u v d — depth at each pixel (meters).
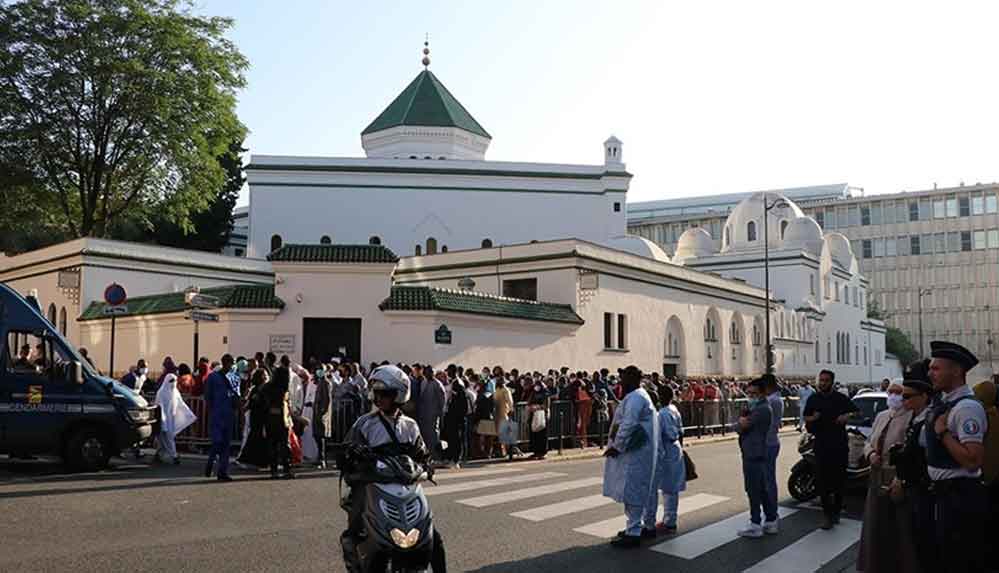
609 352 33.69
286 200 51.84
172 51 37.22
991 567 7.59
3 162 35.09
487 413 18.64
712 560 8.82
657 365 38.59
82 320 30.94
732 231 69.56
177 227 53.22
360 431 6.52
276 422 14.00
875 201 107.25
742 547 9.52
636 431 9.38
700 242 72.44
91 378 14.39
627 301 35.91
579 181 55.59
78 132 36.78
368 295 23.44
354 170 52.47
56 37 34.88
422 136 58.44
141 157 38.44
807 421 11.30
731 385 34.53
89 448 14.15
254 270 38.88
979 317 99.94
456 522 10.33
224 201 56.94
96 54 35.09
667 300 40.16
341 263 23.20
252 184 51.72
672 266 41.03
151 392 20.83
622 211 55.53
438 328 23.89
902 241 105.31
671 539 9.85
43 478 13.26
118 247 33.06
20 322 13.96
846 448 11.05
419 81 61.66
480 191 54.09
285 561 8.06
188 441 18.22
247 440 14.73
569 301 31.45
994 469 7.53
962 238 101.69
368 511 6.11
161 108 36.50
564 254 31.61
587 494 12.76
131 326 28.14
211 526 9.66
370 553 6.00
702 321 44.44
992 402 7.69
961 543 6.03
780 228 67.75
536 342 28.80
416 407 16.47
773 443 10.30
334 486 13.09
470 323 25.39
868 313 98.75
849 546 9.73
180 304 25.28
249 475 14.26
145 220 42.31
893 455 6.41
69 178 38.25
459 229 53.47
